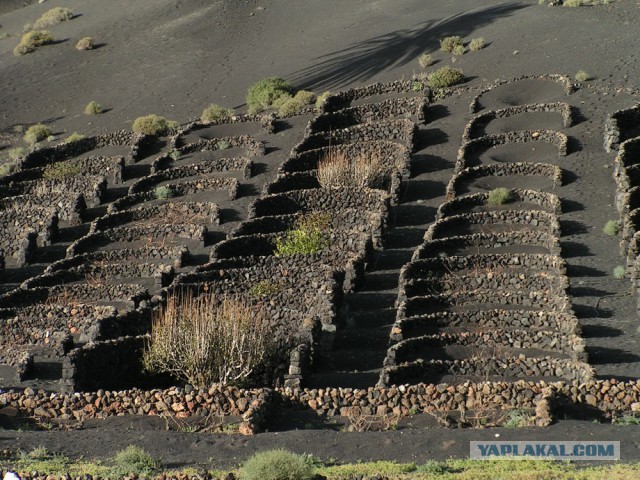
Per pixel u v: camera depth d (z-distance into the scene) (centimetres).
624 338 6706
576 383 5509
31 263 10288
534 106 11688
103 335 6962
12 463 4719
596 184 9888
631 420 5156
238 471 4444
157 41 17975
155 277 8800
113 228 10500
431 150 11388
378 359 6769
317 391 5556
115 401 5656
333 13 17862
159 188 11269
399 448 4775
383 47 15412
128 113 15075
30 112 15850
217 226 10338
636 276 7506
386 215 9506
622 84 11969
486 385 5400
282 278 8050
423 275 8138
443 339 6606
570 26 14088
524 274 7750
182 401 5581
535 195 9619
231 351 6266
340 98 13262
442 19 16050
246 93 14975
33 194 11538
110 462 4747
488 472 4303
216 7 19100
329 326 7138
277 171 11488
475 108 12150
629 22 13800
